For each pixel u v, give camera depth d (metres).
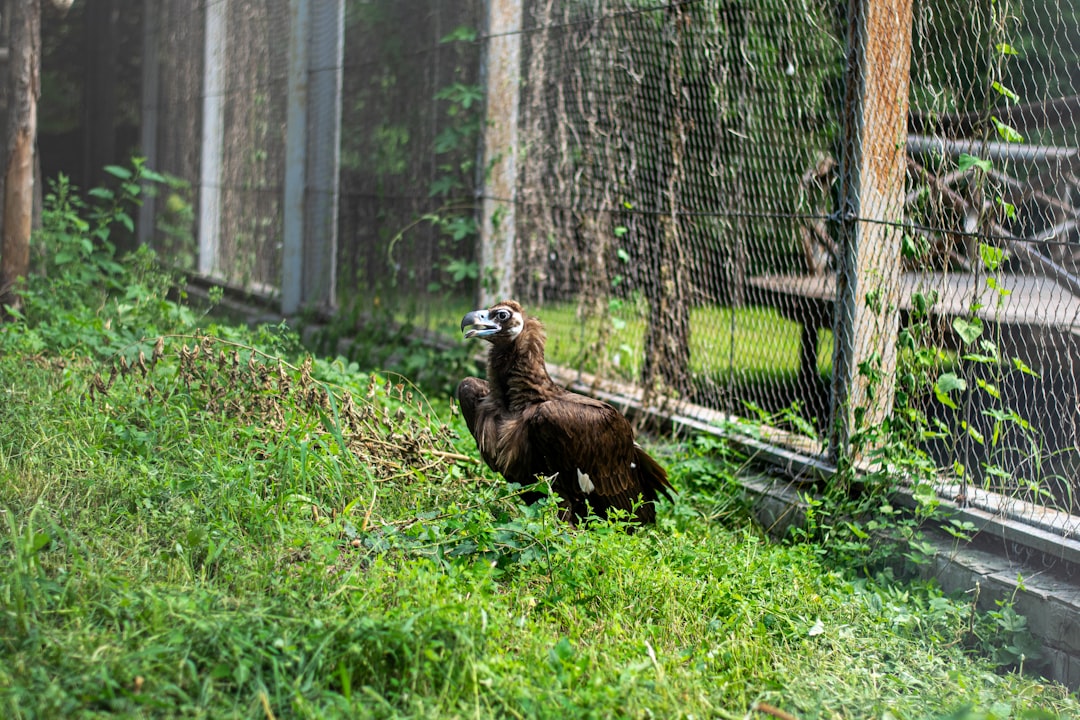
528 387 5.50
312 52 10.98
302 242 11.28
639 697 3.55
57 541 4.33
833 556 5.46
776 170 6.47
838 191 5.92
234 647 3.40
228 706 3.24
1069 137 5.86
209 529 4.48
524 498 5.46
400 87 9.74
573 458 5.30
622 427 5.50
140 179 15.50
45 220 10.16
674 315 7.20
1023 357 5.88
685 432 7.02
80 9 17.27
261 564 4.19
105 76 16.09
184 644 3.49
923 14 5.55
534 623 4.11
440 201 9.12
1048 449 5.46
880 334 5.62
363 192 10.38
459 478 5.62
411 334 9.47
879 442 5.72
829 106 6.19
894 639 4.45
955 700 3.96
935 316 6.29
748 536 5.45
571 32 7.80
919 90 5.89
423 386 8.59
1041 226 5.93
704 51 6.76
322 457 5.23
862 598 4.87
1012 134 5.09
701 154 6.89
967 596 4.97
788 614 4.55
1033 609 4.71
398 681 3.46
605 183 7.60
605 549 4.76
